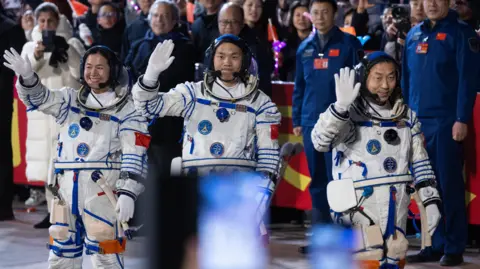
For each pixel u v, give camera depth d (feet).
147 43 39.60
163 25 39.47
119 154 27.84
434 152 34.73
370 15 44.73
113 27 45.57
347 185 26.55
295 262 35.35
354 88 25.68
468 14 40.47
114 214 27.50
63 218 27.55
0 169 44.93
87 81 27.91
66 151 27.68
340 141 26.71
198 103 27.86
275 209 44.52
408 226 40.86
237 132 27.71
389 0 46.52
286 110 42.09
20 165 50.11
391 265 26.76
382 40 41.14
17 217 46.24
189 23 48.29
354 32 43.47
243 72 28.12
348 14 45.39
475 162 37.06
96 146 27.50
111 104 27.73
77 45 42.50
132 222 39.24
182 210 20.11
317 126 26.32
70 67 42.14
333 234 29.45
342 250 27.27
